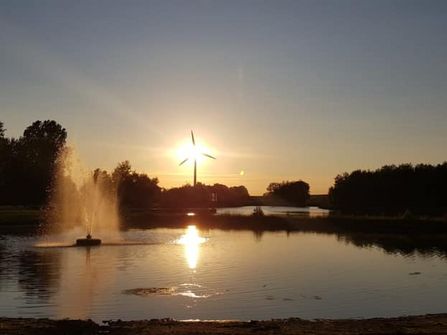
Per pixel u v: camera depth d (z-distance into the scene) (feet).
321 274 86.12
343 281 79.20
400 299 66.23
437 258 112.06
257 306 61.36
